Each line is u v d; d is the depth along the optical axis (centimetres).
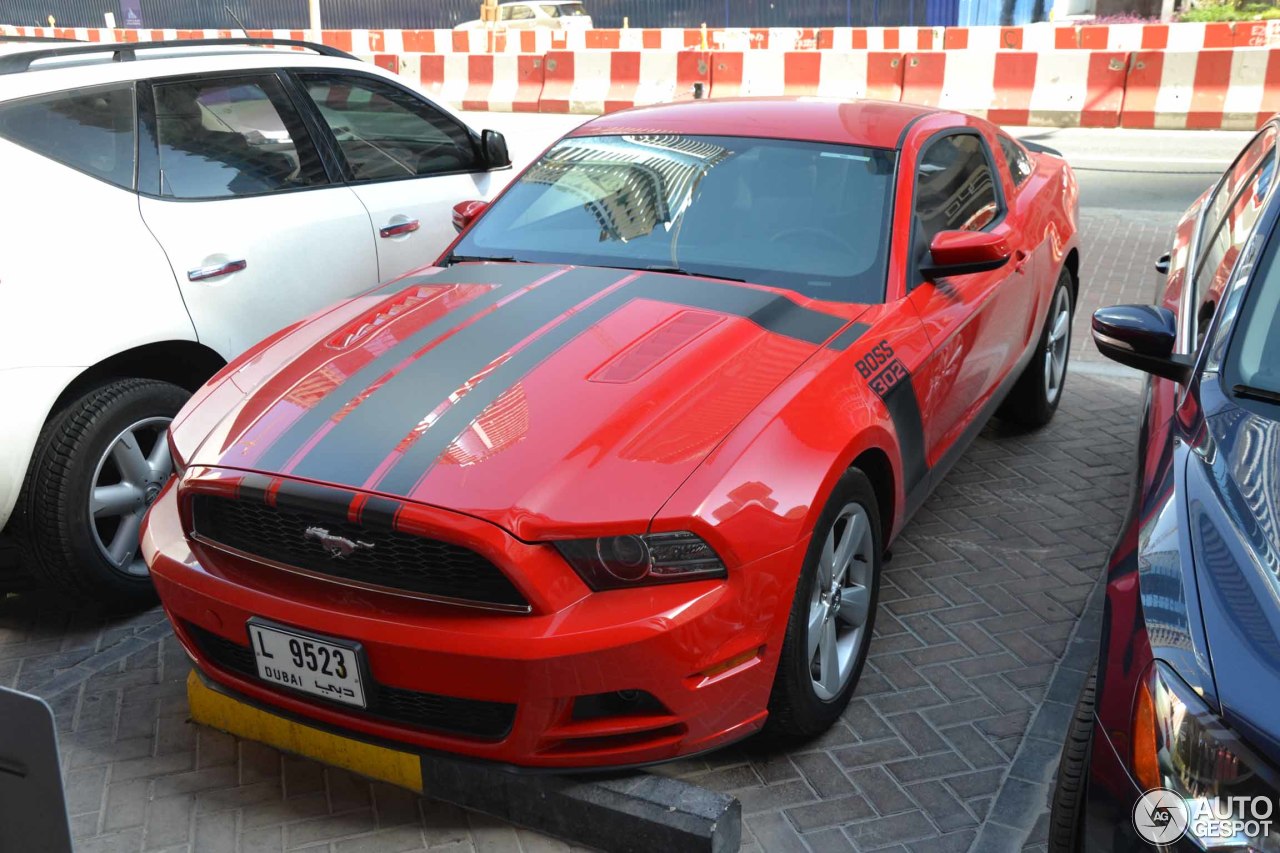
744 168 393
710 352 307
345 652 263
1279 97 1333
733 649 265
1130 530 251
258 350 342
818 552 286
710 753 309
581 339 313
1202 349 283
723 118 423
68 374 353
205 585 282
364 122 491
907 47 1934
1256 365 267
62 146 383
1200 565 216
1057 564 409
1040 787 293
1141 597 219
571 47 2116
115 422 367
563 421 276
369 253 473
